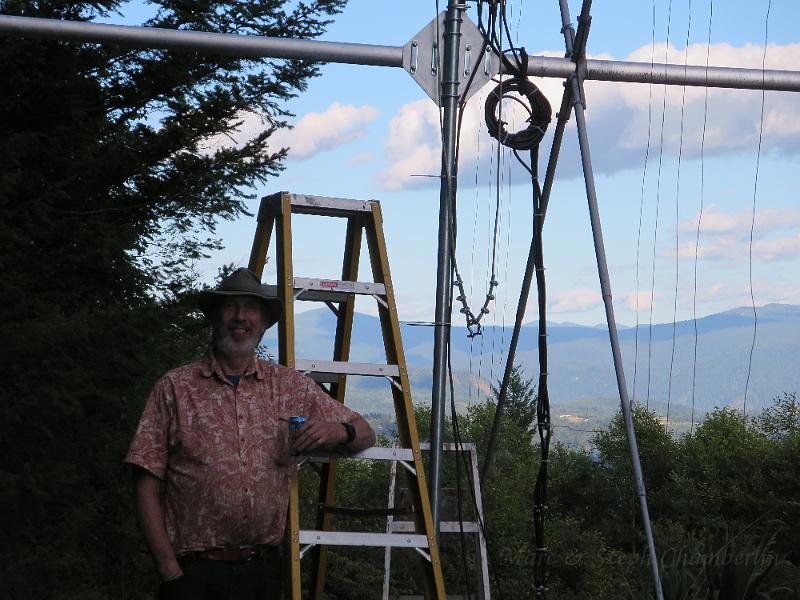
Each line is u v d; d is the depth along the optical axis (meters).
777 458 42.59
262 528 3.49
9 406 5.34
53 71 7.93
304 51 4.99
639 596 6.43
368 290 4.16
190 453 3.44
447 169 4.80
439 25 4.99
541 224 5.04
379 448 4.02
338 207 4.23
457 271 4.70
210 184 9.41
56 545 6.45
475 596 5.73
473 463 5.35
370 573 17.77
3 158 6.87
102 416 6.10
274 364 3.70
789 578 6.42
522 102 5.07
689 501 42.75
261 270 4.46
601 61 5.13
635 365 5.02
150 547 3.41
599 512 45.69
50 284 7.59
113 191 9.09
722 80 5.36
